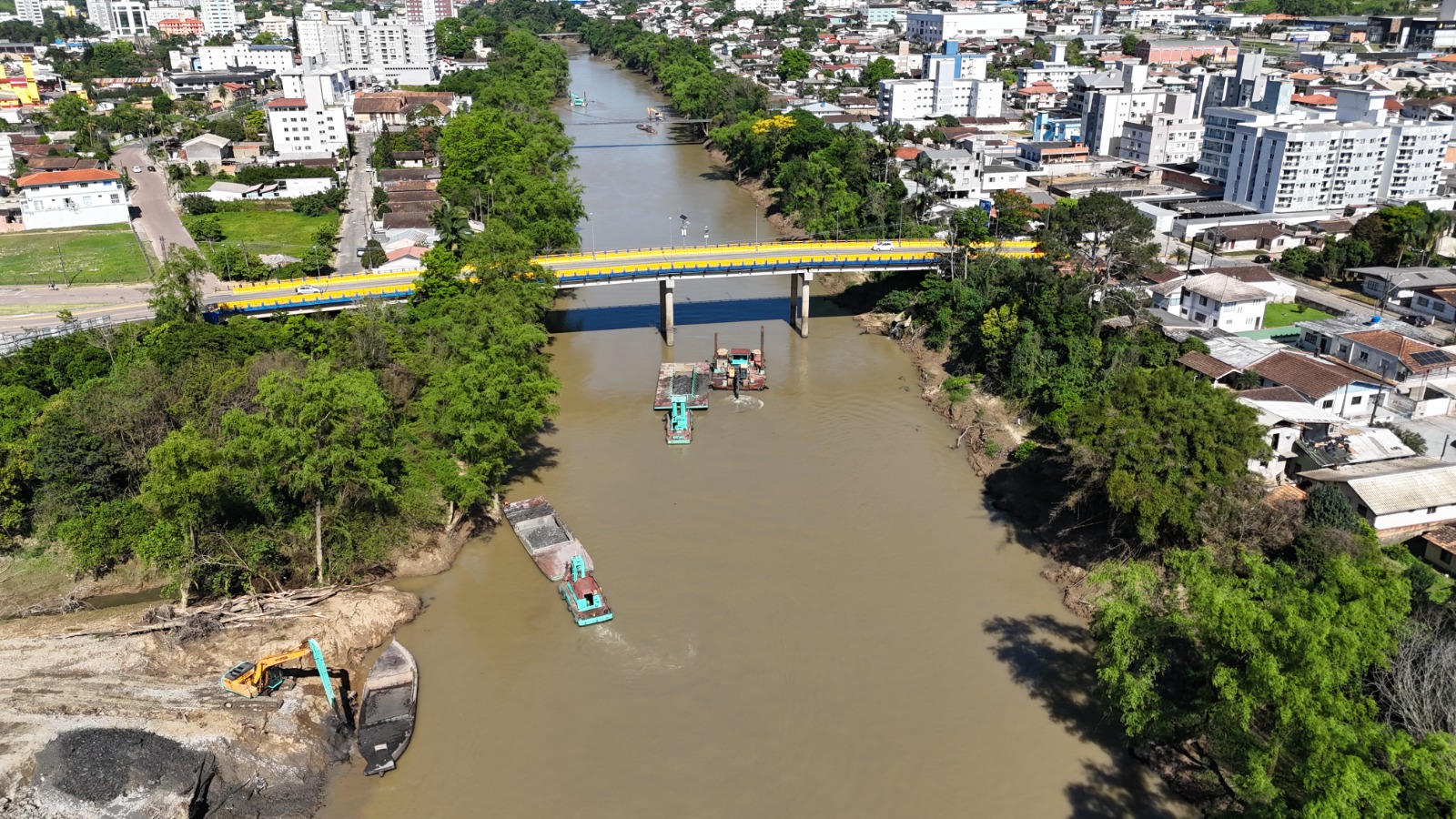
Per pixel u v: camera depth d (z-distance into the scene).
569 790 75.88
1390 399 126.00
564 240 181.50
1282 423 110.12
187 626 89.06
